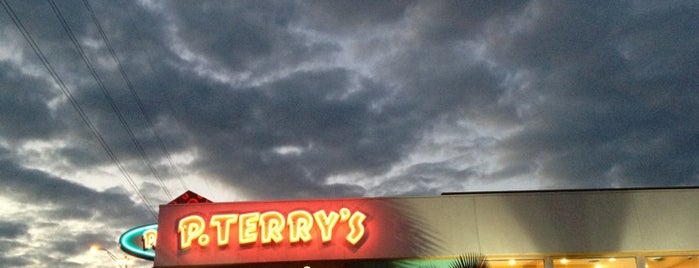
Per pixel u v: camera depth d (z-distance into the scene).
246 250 17.59
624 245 17.39
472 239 17.52
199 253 17.58
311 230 17.77
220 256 17.53
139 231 19.09
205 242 17.66
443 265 17.38
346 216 17.88
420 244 17.53
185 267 17.52
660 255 17.44
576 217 17.73
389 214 17.92
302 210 17.98
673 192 18.06
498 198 18.03
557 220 17.70
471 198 18.06
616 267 17.38
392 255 17.42
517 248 17.41
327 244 17.59
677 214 17.78
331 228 17.75
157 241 17.77
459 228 17.66
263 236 17.70
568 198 17.97
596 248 17.34
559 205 17.88
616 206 17.84
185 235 17.78
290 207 18.08
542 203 17.91
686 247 17.38
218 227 17.83
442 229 17.67
